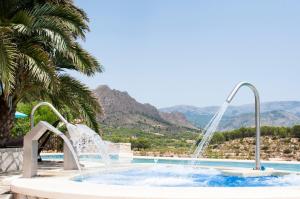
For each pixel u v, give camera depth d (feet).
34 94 52.70
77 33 45.80
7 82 36.50
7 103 45.50
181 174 37.55
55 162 50.67
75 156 36.32
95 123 50.39
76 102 48.55
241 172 32.22
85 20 51.78
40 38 44.39
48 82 40.45
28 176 29.55
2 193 25.79
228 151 68.39
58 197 20.27
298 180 32.27
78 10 51.39
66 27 44.47
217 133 74.02
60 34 42.29
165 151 70.33
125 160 64.08
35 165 30.22
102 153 40.68
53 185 22.47
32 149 29.94
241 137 73.15
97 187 21.09
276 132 70.28
